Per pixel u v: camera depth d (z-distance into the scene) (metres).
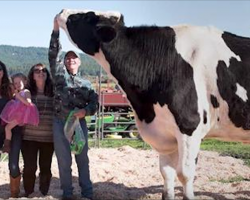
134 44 5.51
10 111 6.43
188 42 5.51
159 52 5.41
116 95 17.86
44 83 6.61
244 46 5.73
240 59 5.61
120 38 5.54
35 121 6.46
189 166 5.27
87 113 6.25
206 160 10.54
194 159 5.30
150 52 5.44
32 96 6.60
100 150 11.94
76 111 6.19
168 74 5.32
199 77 5.37
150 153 11.55
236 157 11.34
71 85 6.27
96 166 9.21
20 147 6.65
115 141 16.22
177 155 5.84
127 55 5.51
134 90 5.52
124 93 5.70
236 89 5.55
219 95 5.49
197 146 5.32
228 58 5.55
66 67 6.31
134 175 8.65
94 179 8.15
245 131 5.77
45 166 6.81
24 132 6.63
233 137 5.87
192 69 5.35
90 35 5.62
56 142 6.28
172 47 5.42
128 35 5.57
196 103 5.29
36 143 6.69
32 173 6.76
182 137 5.28
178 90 5.27
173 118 5.29
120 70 5.55
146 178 8.36
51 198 6.38
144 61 5.44
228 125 5.68
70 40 5.77
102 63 5.73
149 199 6.57
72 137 6.21
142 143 14.86
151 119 5.50
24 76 6.61
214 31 5.77
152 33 5.53
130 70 5.49
